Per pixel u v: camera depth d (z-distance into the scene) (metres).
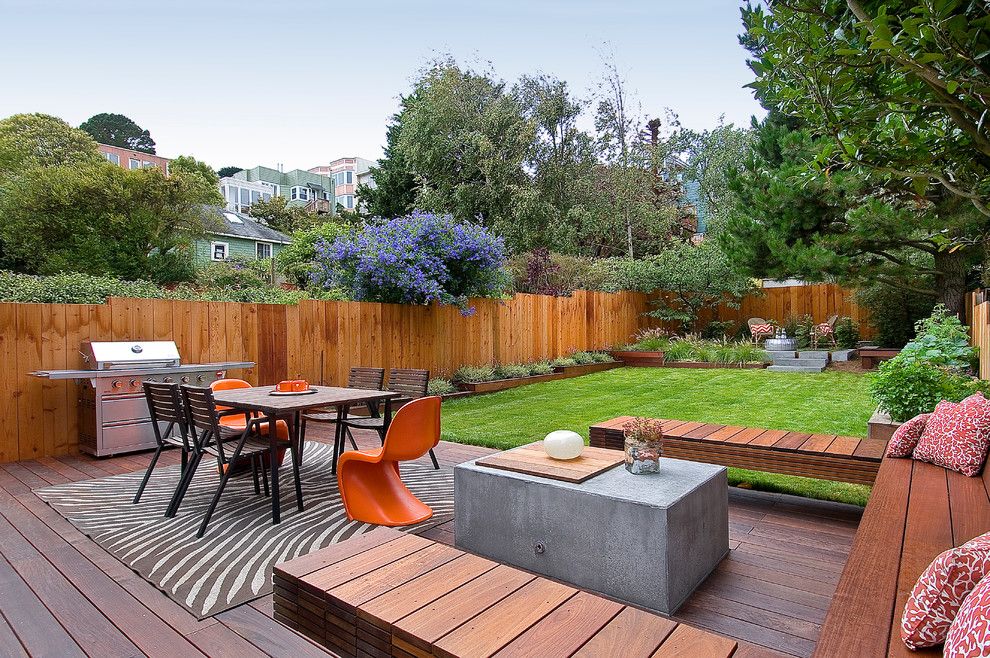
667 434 3.99
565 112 15.95
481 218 15.23
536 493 2.78
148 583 2.71
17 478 4.64
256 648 2.15
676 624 1.62
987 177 2.16
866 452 3.38
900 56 1.60
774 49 2.06
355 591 1.83
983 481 2.71
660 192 19.77
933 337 6.36
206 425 3.65
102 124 37.12
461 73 15.44
